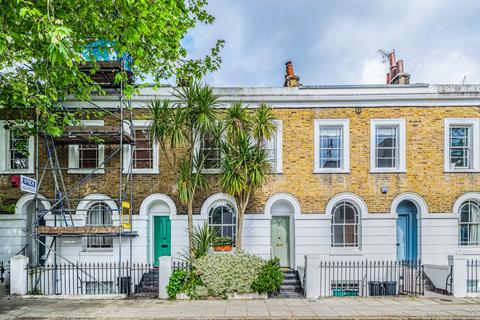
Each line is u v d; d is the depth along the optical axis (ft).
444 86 48.24
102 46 37.40
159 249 48.32
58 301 36.52
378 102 48.34
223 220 48.44
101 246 48.01
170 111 41.55
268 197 47.62
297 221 47.44
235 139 41.78
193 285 38.09
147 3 30.81
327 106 48.47
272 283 38.11
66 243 47.11
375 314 31.58
